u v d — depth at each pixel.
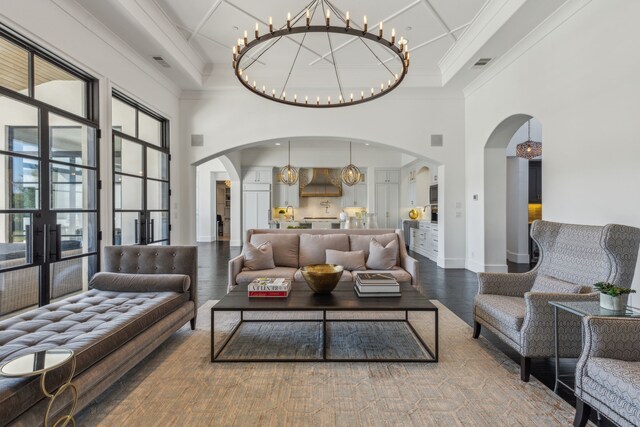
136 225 4.60
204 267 6.26
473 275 5.39
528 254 6.70
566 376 2.18
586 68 3.03
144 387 2.02
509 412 1.77
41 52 2.96
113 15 3.42
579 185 3.10
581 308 1.82
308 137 5.93
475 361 2.37
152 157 5.08
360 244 3.96
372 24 4.07
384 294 2.61
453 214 5.94
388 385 2.04
